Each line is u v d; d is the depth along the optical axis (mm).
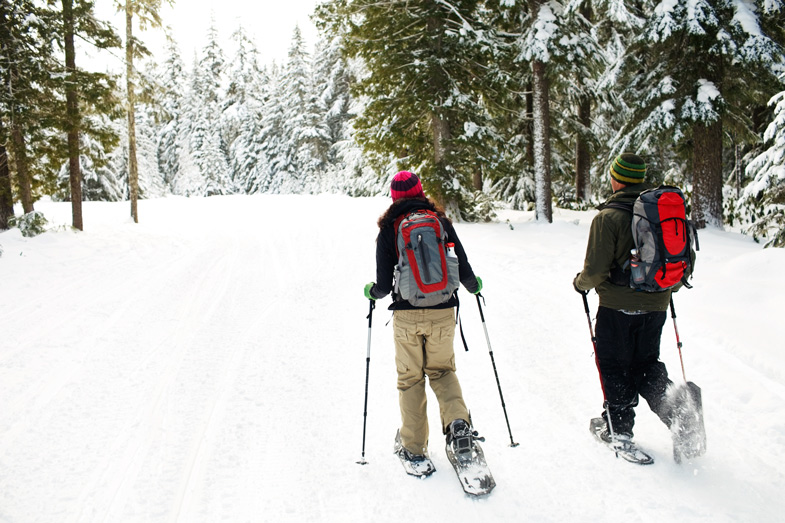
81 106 12891
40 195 13078
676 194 2867
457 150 14305
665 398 2859
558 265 8531
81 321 6320
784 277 6039
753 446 3094
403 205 3041
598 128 19641
